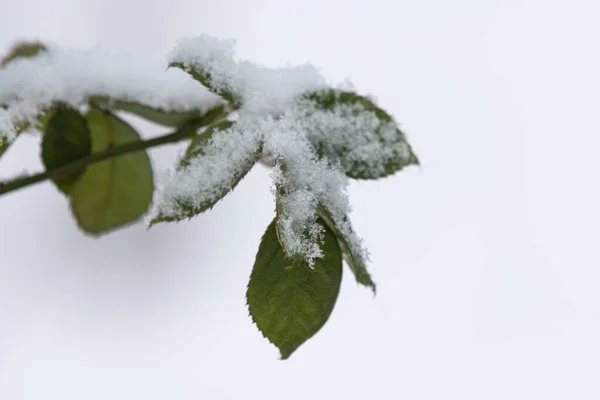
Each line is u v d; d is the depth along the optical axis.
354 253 0.36
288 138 0.37
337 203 0.37
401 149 0.38
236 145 0.37
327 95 0.38
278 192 0.36
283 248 0.35
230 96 0.38
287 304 0.36
